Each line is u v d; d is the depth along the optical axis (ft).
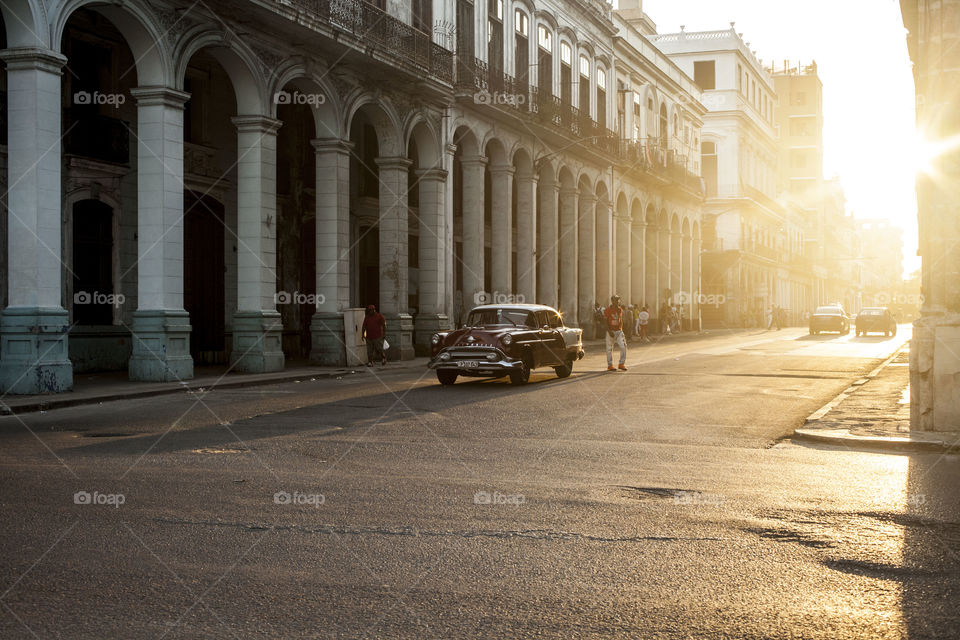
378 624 13.62
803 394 51.96
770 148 266.98
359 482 24.61
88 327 63.93
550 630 13.42
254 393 51.88
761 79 254.06
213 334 76.64
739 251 218.38
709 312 221.87
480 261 100.37
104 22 64.90
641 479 25.59
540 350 59.57
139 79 57.21
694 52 222.07
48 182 48.62
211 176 75.00
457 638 13.07
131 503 21.66
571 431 36.01
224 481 24.50
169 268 57.41
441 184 92.63
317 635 13.16
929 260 34.47
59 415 40.57
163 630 13.33
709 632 13.38
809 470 27.37
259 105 66.08
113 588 15.25
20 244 48.08
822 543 18.52
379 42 77.00
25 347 47.60
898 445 32.14
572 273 124.77
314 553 17.48
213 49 62.44
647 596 15.05
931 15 34.04
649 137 153.48
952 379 34.09
